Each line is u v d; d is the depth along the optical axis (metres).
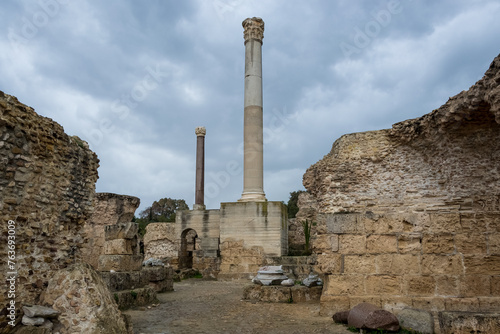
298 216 28.86
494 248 8.52
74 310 6.28
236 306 11.33
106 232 12.87
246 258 22.56
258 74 24.58
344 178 10.05
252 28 24.97
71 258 7.44
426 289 8.70
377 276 9.05
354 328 7.73
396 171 9.73
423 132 9.30
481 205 8.80
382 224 9.26
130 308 10.88
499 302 8.21
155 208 59.12
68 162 7.58
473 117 8.15
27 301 6.22
